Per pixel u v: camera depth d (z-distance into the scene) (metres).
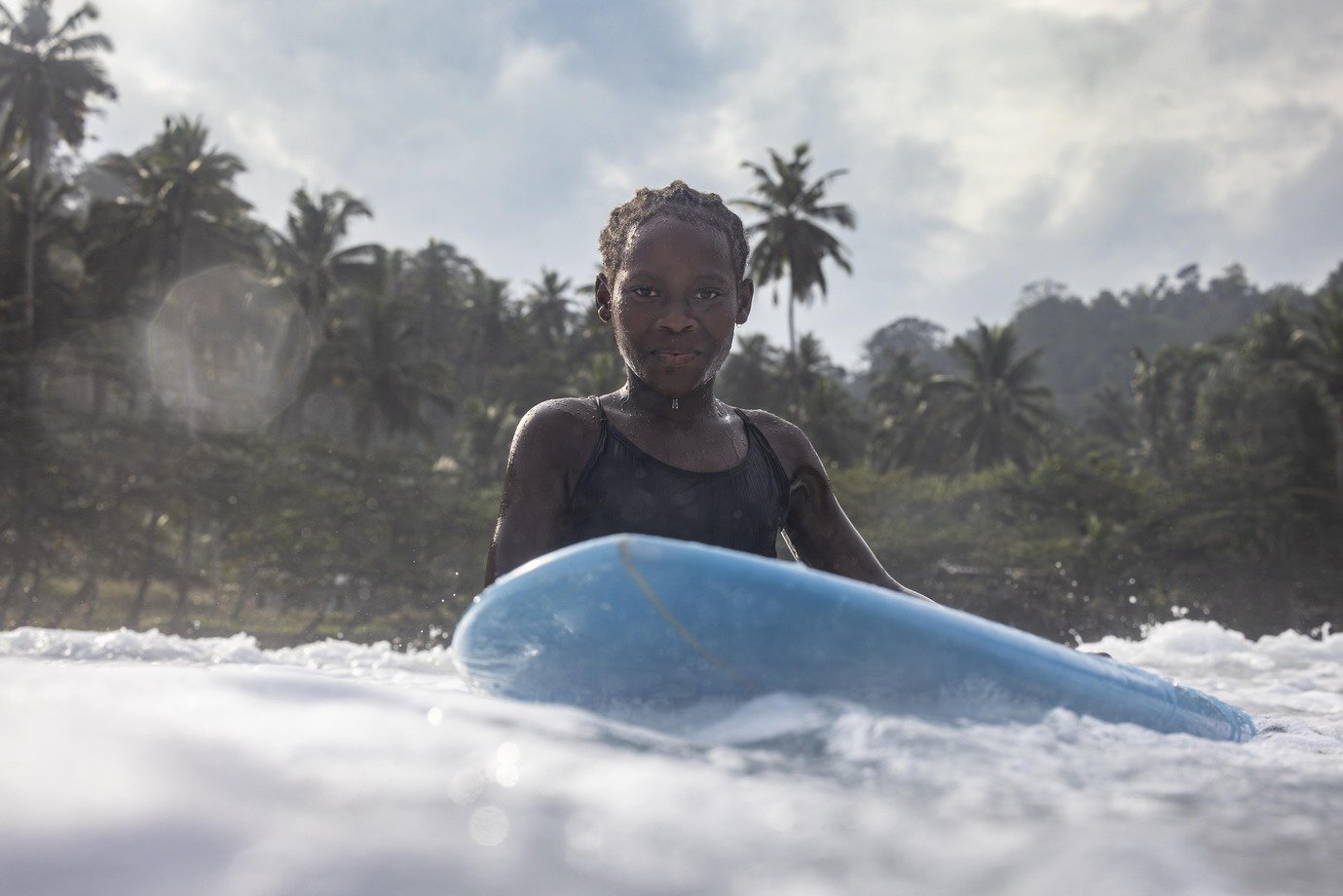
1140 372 68.12
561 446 1.75
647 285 1.75
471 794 0.59
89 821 0.49
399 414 43.22
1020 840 0.60
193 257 38.66
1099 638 32.38
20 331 31.27
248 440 31.31
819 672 1.15
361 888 0.45
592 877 0.49
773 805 0.64
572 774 0.66
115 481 28.41
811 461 1.98
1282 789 0.82
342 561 29.41
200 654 2.67
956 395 56.59
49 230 37.88
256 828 0.50
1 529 27.14
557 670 1.22
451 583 30.73
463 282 68.06
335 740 0.68
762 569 1.11
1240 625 34.88
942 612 1.18
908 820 0.63
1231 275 143.75
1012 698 1.21
